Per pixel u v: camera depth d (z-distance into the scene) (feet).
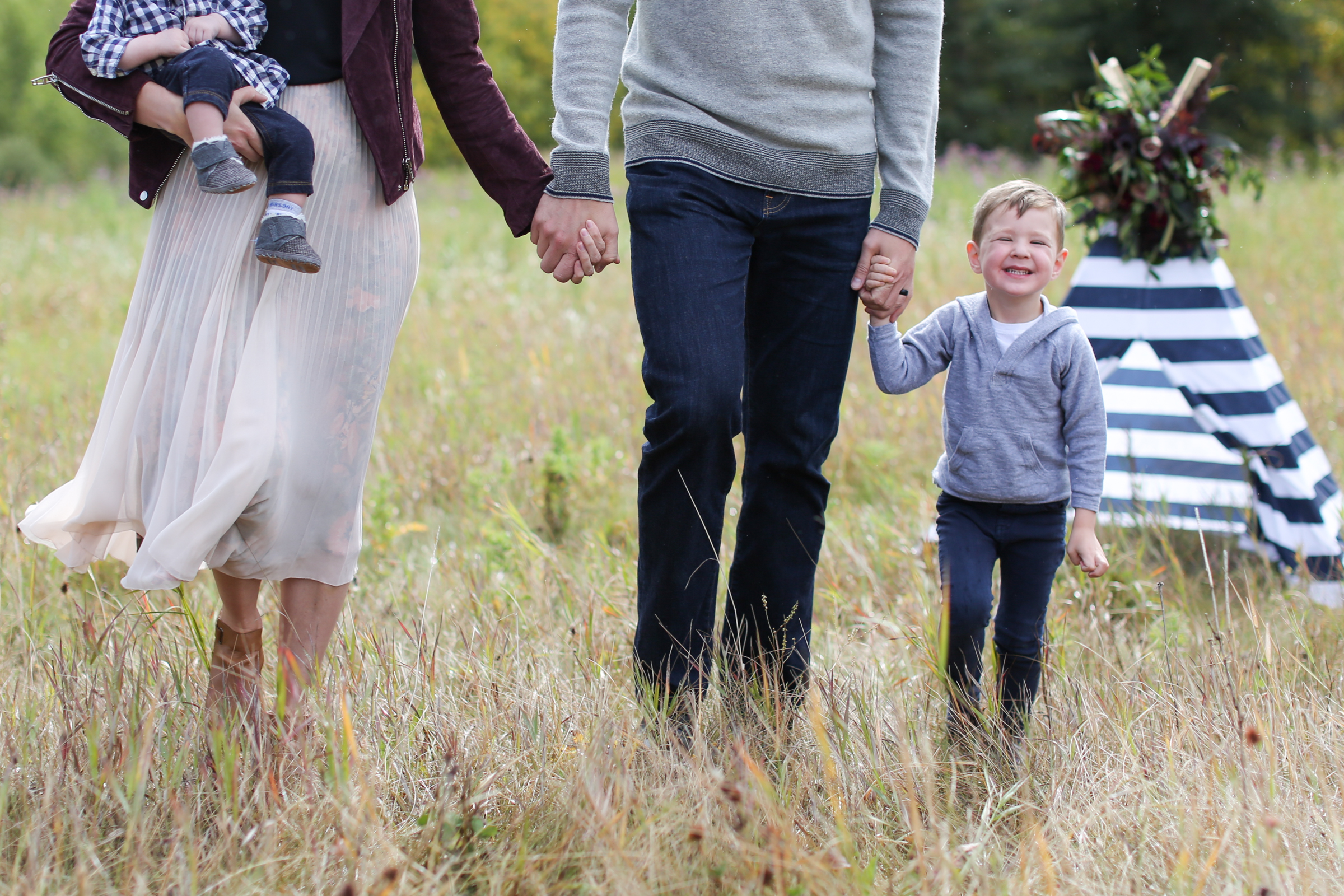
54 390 20.77
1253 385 14.49
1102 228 15.46
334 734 7.75
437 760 8.28
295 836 7.20
